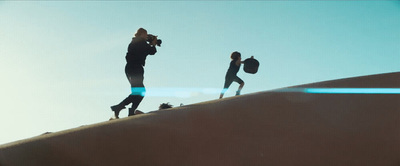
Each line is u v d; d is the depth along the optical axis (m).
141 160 5.18
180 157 5.21
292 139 5.52
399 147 5.47
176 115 6.26
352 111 6.17
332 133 5.66
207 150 5.30
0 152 5.40
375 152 5.40
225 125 5.83
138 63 8.34
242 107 6.41
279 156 5.25
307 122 5.91
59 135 5.77
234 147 5.35
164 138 5.54
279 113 6.15
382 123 5.86
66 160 5.20
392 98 6.46
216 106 6.55
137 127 5.85
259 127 5.77
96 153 5.31
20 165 5.13
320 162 5.21
